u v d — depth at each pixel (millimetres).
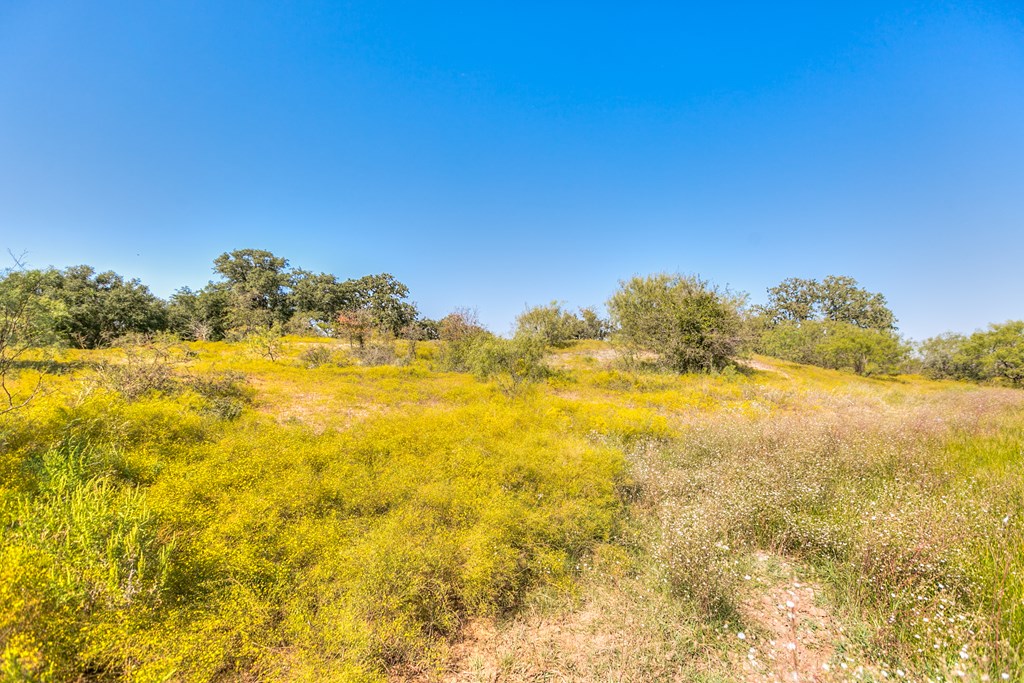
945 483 4961
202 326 27516
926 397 13914
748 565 3373
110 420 4684
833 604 3055
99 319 23000
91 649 2020
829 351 25609
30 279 5566
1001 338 20938
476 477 4367
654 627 2721
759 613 2971
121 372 7020
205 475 3789
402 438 5410
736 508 4051
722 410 9961
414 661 2432
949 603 2701
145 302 27688
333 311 45344
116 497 3215
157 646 2070
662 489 4637
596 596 3057
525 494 4137
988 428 7648
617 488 4742
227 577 2691
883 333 24453
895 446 6039
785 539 3883
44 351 7125
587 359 18250
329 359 14469
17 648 1810
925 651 2461
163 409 5344
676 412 9750
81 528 2625
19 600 2061
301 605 2506
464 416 7062
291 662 2174
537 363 13484
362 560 2881
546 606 2957
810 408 11102
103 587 2346
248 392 8258
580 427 6930
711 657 2545
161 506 3189
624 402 10672
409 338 17703
